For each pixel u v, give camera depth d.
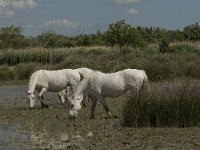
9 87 31.66
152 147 11.55
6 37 70.31
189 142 11.98
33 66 37.53
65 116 17.62
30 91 20.20
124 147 11.67
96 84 16.38
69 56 40.72
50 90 20.92
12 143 12.73
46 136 13.66
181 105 14.28
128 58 37.41
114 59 37.66
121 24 49.66
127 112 14.65
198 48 46.12
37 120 16.84
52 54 44.41
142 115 14.48
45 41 76.50
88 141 12.61
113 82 16.28
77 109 16.44
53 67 37.50
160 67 31.19
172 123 14.29
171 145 11.70
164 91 14.80
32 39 75.50
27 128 15.23
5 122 16.72
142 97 14.60
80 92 16.55
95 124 15.34
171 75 30.84
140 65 32.16
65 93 22.11
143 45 48.62
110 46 49.41
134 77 16.25
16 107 21.08
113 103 20.77
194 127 14.11
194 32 67.44
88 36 69.00
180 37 66.94
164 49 43.78
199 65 32.47
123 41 48.59
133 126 14.46
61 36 77.62
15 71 36.22
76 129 14.61
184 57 36.56
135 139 12.60
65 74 20.97
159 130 13.77
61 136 13.55
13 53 45.62
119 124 15.08
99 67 34.56
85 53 44.28
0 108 20.72
